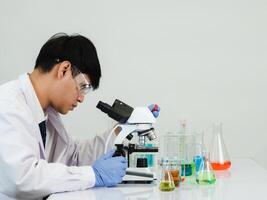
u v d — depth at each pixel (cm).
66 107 188
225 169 214
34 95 186
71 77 182
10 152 160
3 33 304
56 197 153
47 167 164
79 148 235
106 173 171
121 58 305
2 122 166
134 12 304
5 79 304
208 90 304
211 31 304
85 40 186
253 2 303
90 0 304
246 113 304
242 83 304
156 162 213
